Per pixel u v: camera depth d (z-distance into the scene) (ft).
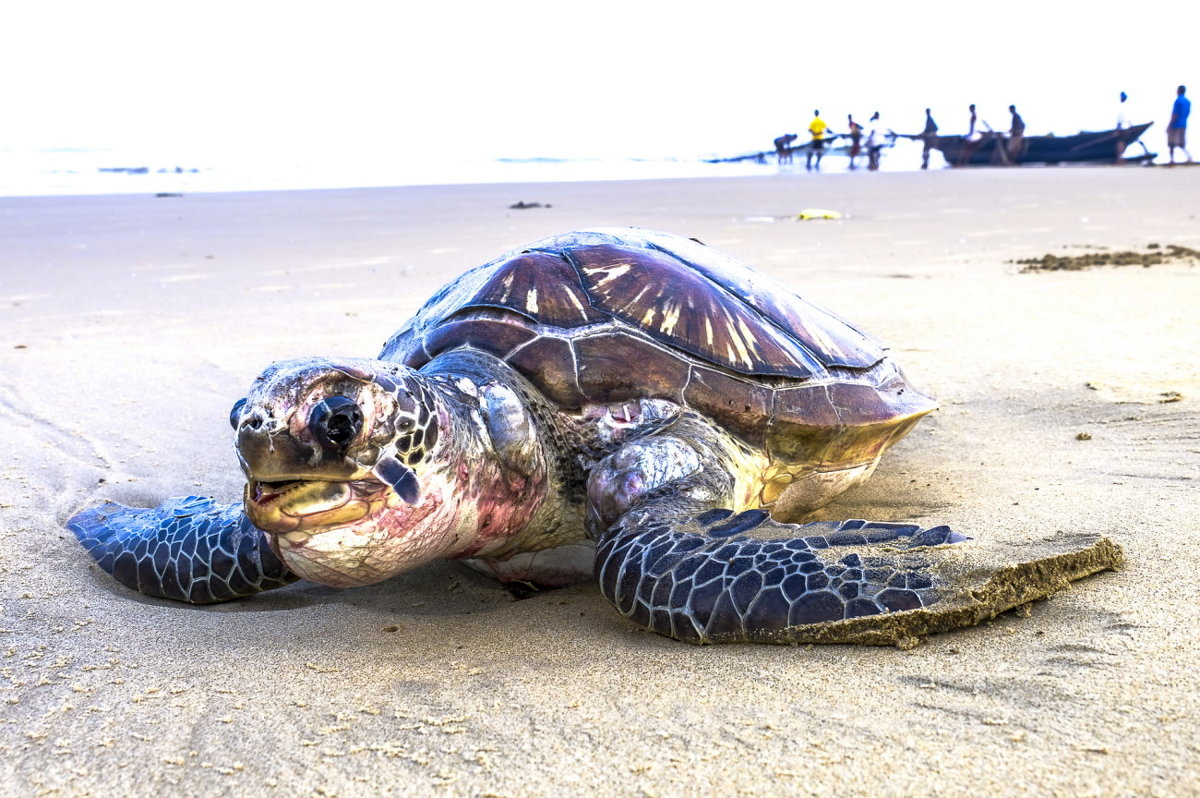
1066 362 15.90
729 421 9.00
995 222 38.93
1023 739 5.15
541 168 110.63
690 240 11.59
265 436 6.24
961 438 12.55
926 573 6.56
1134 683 5.54
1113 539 7.98
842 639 6.47
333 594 8.84
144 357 17.80
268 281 26.58
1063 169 84.02
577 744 5.59
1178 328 17.94
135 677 6.88
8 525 10.07
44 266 29.96
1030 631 6.34
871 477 11.32
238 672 6.91
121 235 38.37
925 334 18.69
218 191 67.56
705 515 7.72
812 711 5.69
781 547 6.98
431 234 36.88
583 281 9.42
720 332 9.36
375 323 20.47
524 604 8.17
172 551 8.70
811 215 41.52
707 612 6.69
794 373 9.49
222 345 18.69
